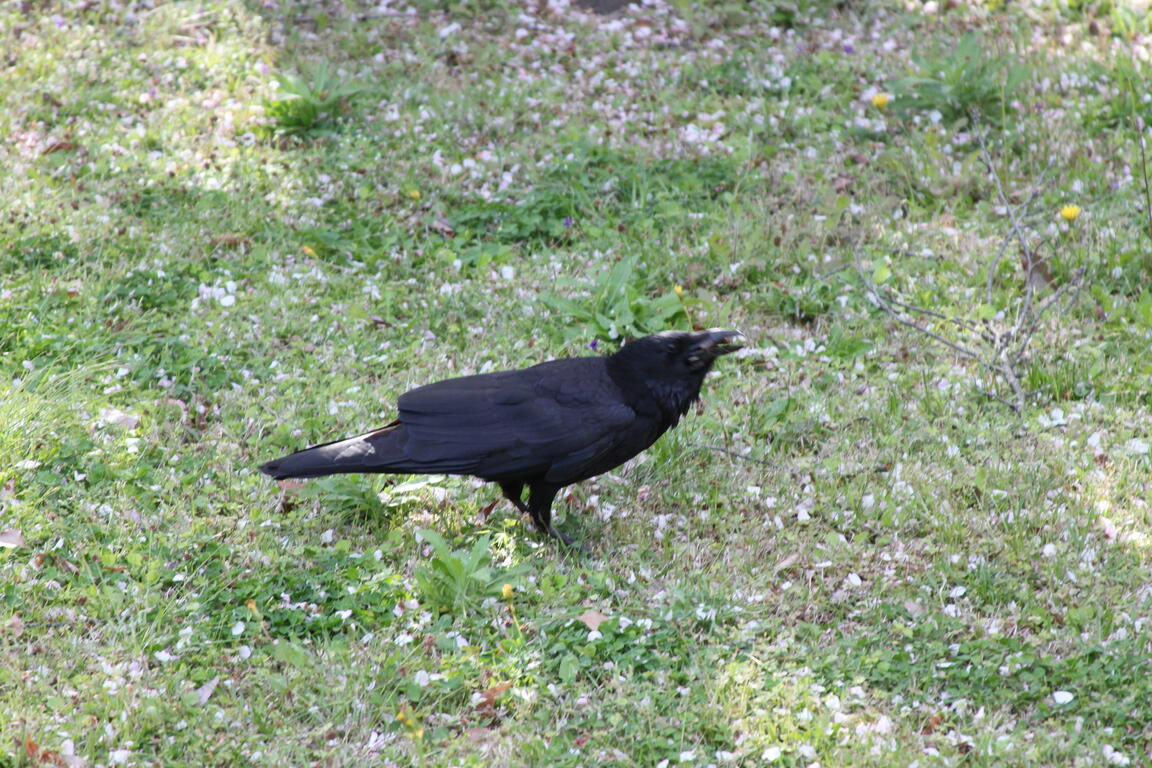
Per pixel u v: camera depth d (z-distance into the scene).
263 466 8.57
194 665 7.82
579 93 16.44
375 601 8.41
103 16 17.98
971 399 10.91
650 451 10.30
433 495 9.72
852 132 15.52
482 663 7.82
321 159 14.88
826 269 12.92
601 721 7.39
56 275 12.29
